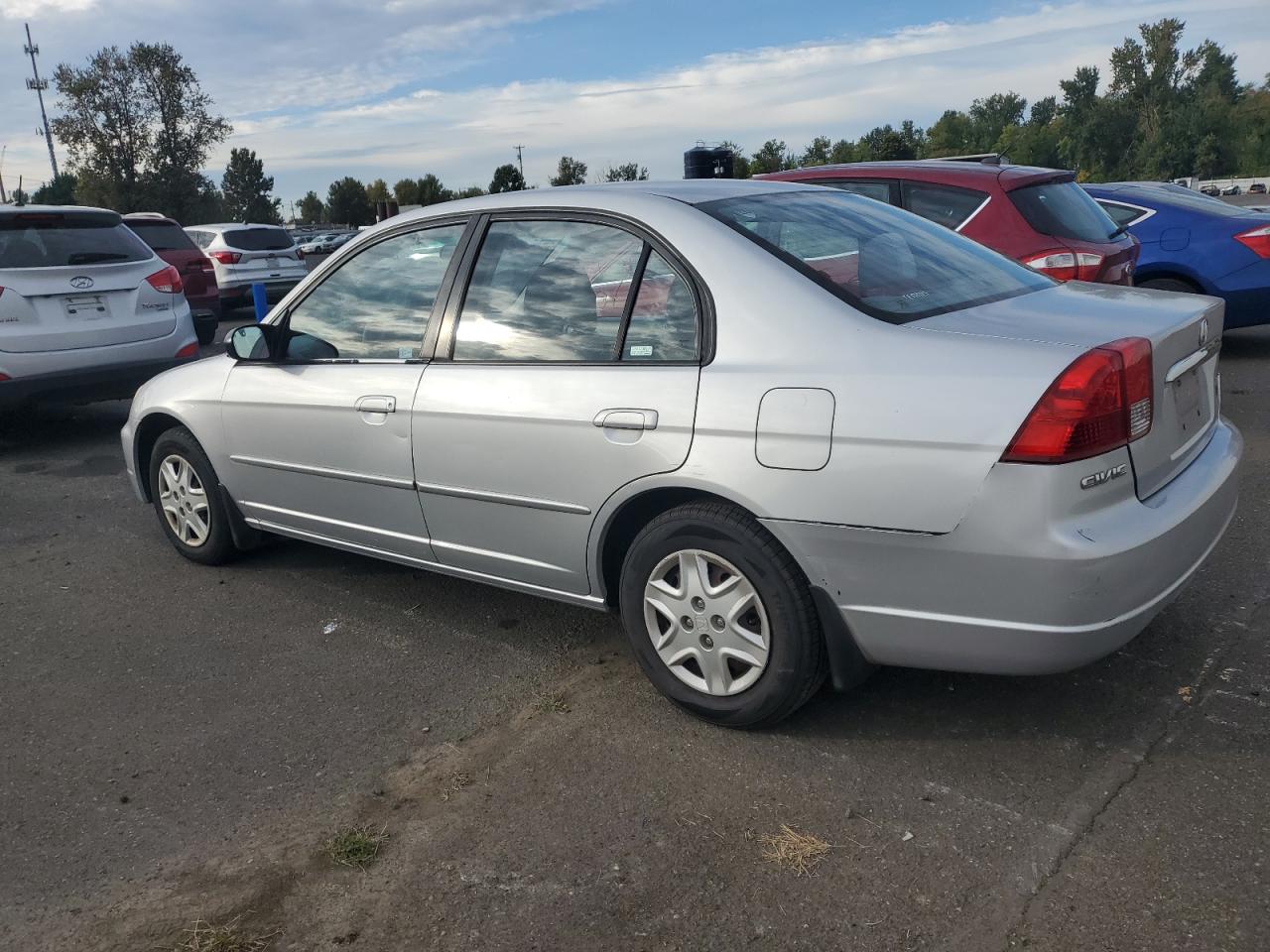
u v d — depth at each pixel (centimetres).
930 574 267
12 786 313
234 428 445
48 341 718
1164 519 268
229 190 7456
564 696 350
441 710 346
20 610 459
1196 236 808
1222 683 325
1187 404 300
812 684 299
